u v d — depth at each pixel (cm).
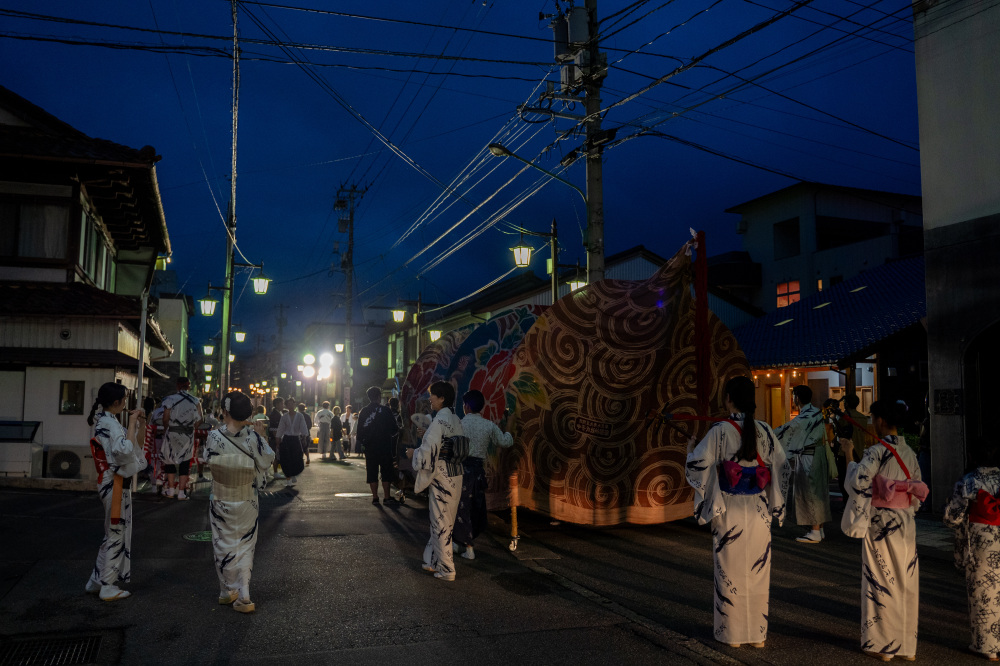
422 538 867
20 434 1255
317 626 524
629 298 948
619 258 2930
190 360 4638
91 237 1609
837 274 3002
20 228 1416
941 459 1060
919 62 1117
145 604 563
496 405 1121
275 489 1360
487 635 512
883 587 484
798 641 515
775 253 3362
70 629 501
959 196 1052
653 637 514
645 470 955
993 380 1034
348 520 988
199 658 455
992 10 1012
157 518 952
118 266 2047
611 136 1384
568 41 1465
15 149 1334
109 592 570
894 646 479
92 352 1336
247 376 9456
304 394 5678
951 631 551
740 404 519
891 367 1573
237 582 555
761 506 508
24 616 525
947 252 1063
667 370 954
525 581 674
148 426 1245
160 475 1209
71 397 1332
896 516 487
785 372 1836
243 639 492
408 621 540
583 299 953
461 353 1298
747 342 2000
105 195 1566
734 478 502
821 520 897
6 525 840
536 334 949
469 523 756
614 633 522
